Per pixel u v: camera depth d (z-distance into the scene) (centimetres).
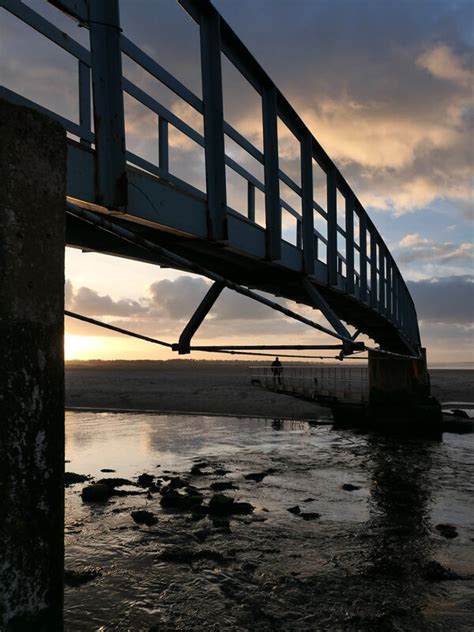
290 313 692
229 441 2355
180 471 1722
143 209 507
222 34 679
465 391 5381
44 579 241
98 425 2991
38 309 244
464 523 1133
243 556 942
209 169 635
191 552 957
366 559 924
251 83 792
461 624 686
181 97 573
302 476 1620
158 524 1132
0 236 225
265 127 831
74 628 679
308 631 675
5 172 229
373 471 1681
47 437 246
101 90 432
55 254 258
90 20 417
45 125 253
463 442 2308
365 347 915
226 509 1216
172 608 740
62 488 255
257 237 804
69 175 406
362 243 1594
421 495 1371
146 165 514
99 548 987
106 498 1360
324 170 1217
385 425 2588
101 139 432
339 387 4288
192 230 607
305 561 916
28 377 236
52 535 247
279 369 3425
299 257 1005
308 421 3052
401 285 2475
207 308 816
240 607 743
